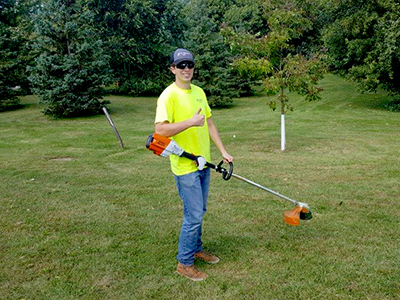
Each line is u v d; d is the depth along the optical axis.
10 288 3.11
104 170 7.38
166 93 3.14
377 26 16.38
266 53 8.98
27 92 23.27
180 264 3.29
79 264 3.50
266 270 3.34
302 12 9.02
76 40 17.08
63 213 4.88
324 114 15.78
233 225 4.38
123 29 26.19
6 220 4.64
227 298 2.94
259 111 17.81
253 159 8.18
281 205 5.07
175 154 3.06
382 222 4.42
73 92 16.89
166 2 27.80
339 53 18.77
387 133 11.26
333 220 4.50
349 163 7.59
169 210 4.98
